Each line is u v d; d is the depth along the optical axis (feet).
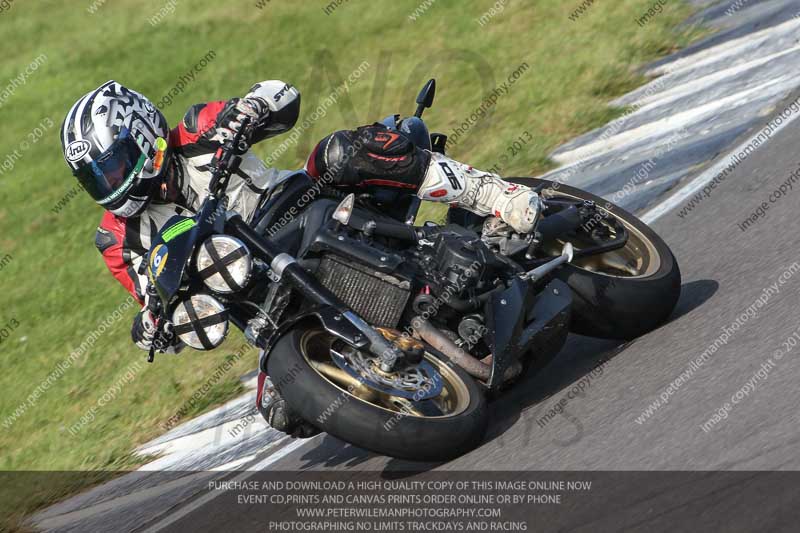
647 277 56.80
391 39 192.34
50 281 130.00
